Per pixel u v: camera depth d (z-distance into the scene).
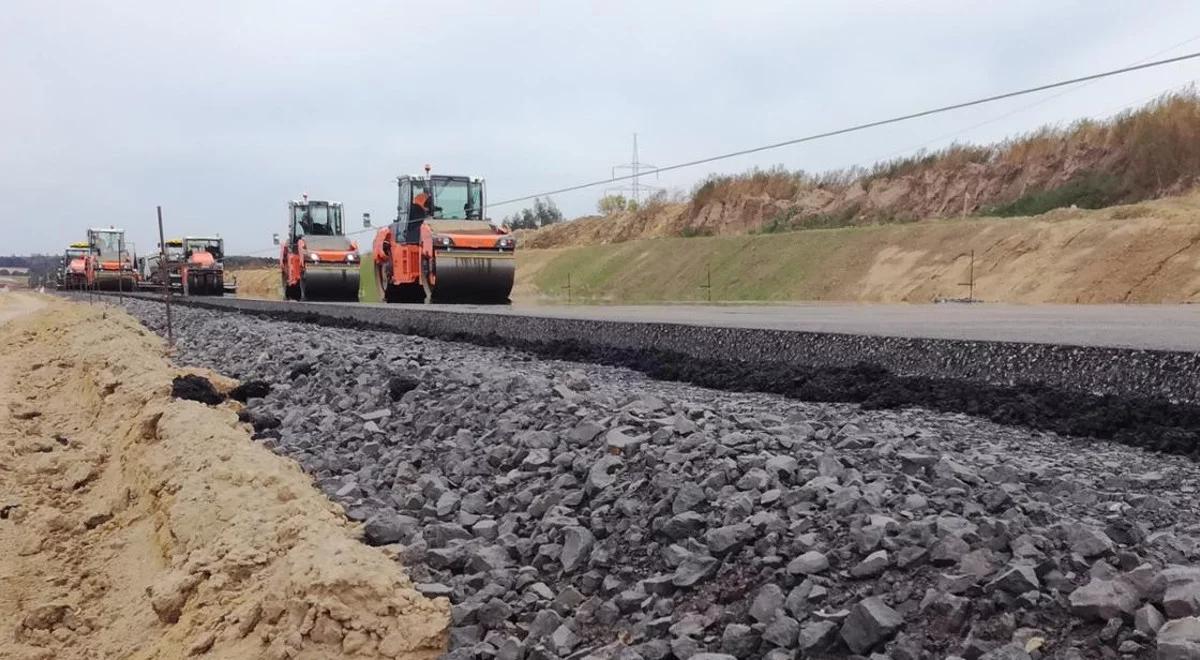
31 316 28.73
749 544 3.60
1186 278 25.53
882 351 9.36
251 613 3.90
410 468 5.62
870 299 33.72
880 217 47.44
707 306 23.64
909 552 3.17
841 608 3.04
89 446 8.69
